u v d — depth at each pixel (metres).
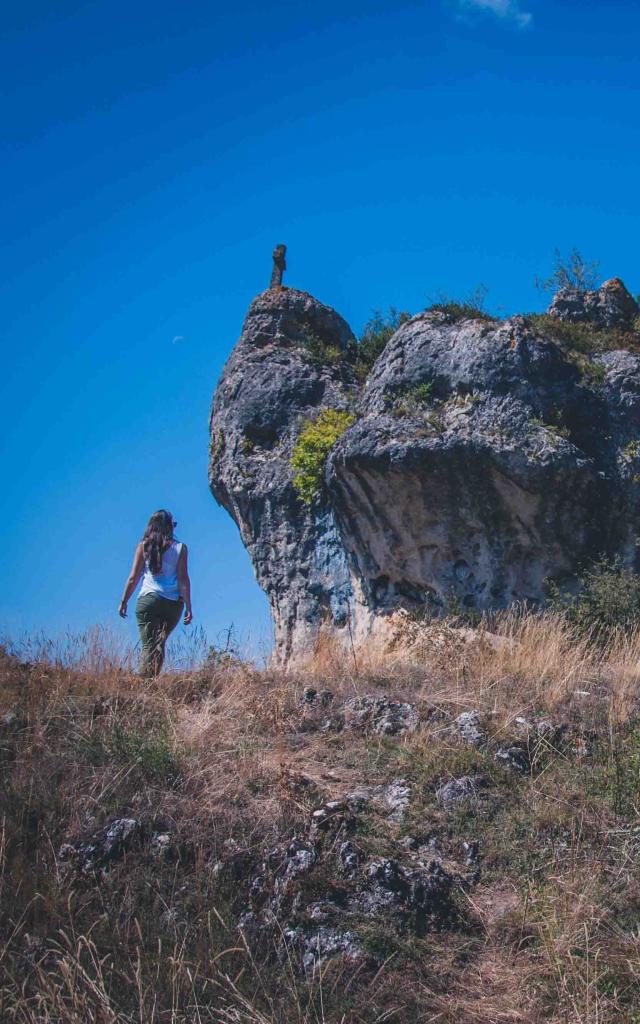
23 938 6.53
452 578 15.88
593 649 11.71
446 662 10.41
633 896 6.97
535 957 6.59
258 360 19.70
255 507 18.61
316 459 17.61
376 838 7.44
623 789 7.95
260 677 10.04
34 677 9.58
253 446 19.03
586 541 15.55
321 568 17.78
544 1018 6.15
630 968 6.34
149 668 10.16
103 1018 5.92
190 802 7.68
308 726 9.05
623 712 9.14
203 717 8.88
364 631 16.80
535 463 15.23
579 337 17.66
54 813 7.53
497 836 7.57
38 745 8.26
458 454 15.45
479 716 8.97
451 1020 6.16
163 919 6.76
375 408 16.73
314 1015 6.10
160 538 10.80
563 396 16.09
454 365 16.44
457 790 7.98
